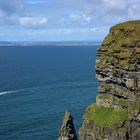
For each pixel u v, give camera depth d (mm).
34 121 142375
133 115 76625
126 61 79250
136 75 77562
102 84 86188
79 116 145625
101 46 87562
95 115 83688
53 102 174125
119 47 82562
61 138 86500
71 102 173125
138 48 79688
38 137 125000
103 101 84625
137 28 84062
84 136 84625
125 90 79750
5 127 135375
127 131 77062
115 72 81688
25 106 167250
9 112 156625
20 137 125312
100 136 79875
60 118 146125
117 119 78812
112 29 89438
